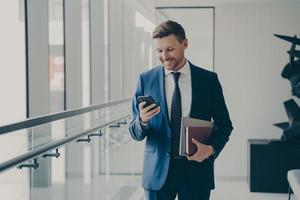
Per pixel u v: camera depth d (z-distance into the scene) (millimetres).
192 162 2430
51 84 5000
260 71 7305
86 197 5512
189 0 6848
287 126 6785
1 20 3830
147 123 2393
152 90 2477
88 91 6215
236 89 7355
